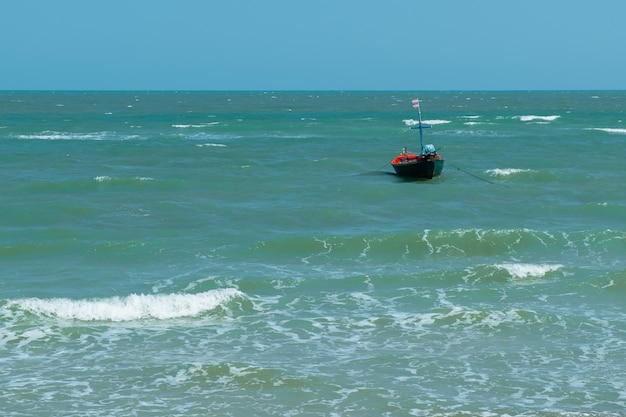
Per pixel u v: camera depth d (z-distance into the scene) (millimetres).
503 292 19734
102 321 17438
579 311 18328
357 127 76938
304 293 19609
